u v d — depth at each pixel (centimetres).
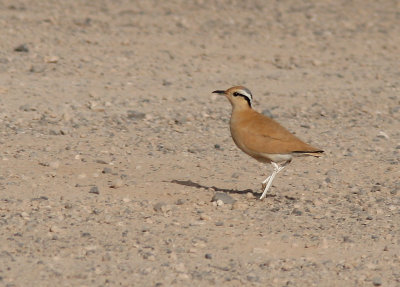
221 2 5781
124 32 4538
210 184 2169
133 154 2461
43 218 1788
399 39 4888
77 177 2145
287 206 1995
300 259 1630
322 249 1692
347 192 2156
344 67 4144
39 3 5238
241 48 4403
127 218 1828
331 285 1499
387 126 3070
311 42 4662
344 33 4972
